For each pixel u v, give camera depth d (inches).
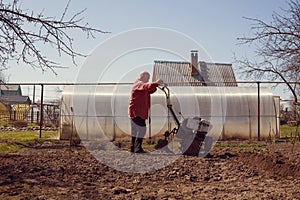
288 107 978.7
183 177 285.9
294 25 496.7
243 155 374.0
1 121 989.8
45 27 302.7
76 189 235.5
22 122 912.9
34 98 976.3
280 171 303.0
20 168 291.4
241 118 658.8
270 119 671.8
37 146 465.4
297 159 343.6
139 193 232.4
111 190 237.5
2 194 214.5
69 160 340.8
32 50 309.0
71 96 587.5
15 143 469.1
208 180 278.1
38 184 243.4
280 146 496.4
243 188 249.3
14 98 1734.7
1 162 316.5
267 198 219.5
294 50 490.9
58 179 261.6
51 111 1088.2
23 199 205.5
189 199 218.7
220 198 220.5
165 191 239.3
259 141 589.0
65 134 566.3
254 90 695.1
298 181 272.7
